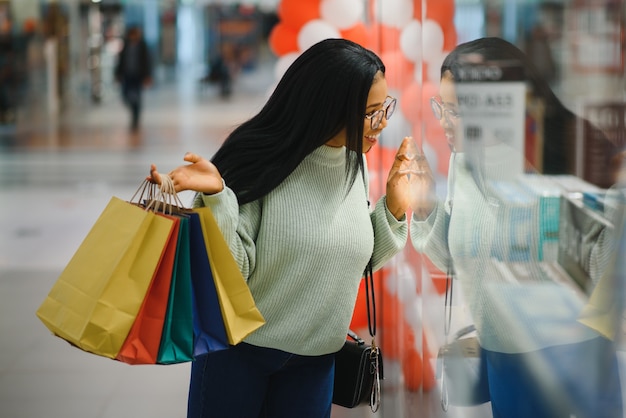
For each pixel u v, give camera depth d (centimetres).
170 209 188
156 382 393
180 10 1894
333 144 216
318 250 212
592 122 102
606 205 102
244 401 220
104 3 1808
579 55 103
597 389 109
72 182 1045
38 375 402
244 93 1938
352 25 422
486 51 136
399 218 236
